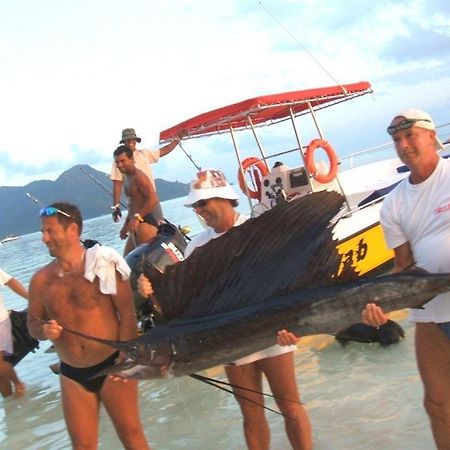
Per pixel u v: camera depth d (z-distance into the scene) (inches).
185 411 200.2
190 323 108.3
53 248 131.6
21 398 250.1
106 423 203.2
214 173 130.6
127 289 135.2
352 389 185.9
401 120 116.5
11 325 259.8
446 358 119.2
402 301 106.1
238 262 108.7
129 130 318.7
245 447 166.1
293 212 108.2
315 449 154.6
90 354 131.7
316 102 319.0
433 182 117.3
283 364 130.0
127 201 308.3
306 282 108.7
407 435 153.0
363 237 293.0
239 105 275.7
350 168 445.4
